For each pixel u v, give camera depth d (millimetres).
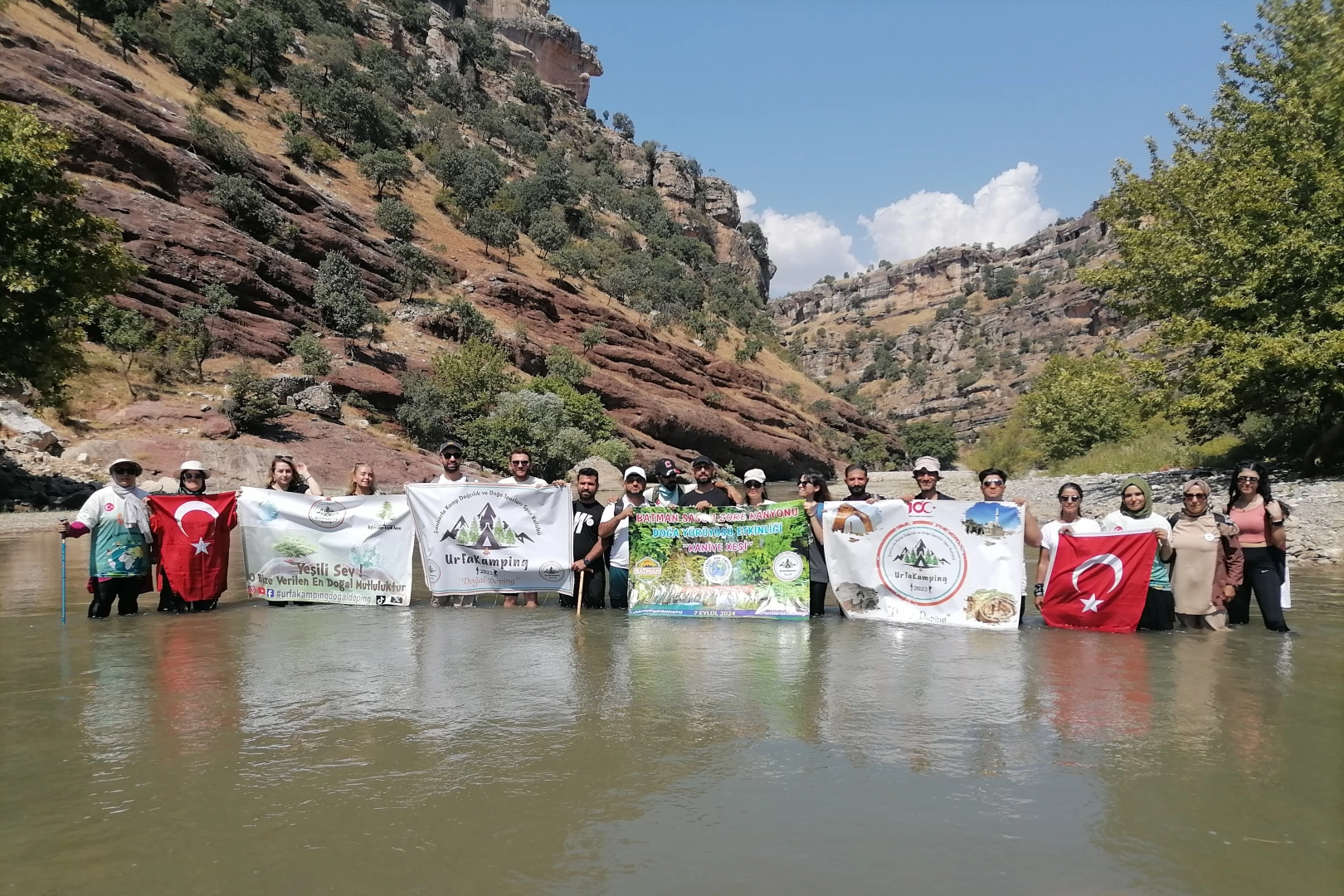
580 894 2488
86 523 6973
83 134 36969
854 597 7277
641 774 3469
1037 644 6113
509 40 135875
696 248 118062
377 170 64938
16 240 16500
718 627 6770
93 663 5445
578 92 144625
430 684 4914
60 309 17266
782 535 7258
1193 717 4211
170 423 27531
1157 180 20438
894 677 5066
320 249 48031
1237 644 6047
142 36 58625
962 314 182625
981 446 50562
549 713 4332
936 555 7051
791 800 3197
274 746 3822
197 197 42000
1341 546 10758
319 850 2797
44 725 4133
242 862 2709
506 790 3303
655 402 59719
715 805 3154
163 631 6551
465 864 2693
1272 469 21125
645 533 7504
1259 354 16594
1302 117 17938
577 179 107062
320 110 70375
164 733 4008
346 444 31453
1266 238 17531
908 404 161500
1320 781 3352
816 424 88312
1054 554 6859
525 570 7832
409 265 55125
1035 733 3977
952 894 2480
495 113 107875
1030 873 2611
